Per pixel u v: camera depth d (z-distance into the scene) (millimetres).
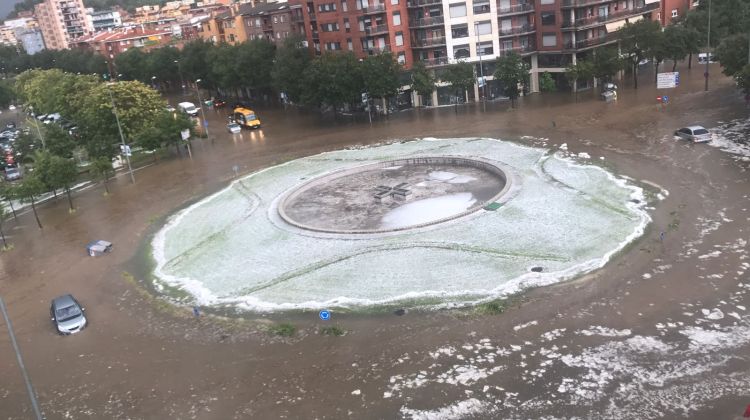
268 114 103562
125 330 35719
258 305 36500
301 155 72250
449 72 85125
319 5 93438
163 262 45281
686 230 39094
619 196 46375
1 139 106250
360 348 30656
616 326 29734
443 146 67562
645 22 81125
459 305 33562
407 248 41906
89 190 69062
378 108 91438
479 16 87375
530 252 39031
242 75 107875
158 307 38062
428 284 36469
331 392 27375
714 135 57438
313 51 97562
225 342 32844
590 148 59625
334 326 33000
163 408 27766
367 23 89062
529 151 61344
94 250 48188
